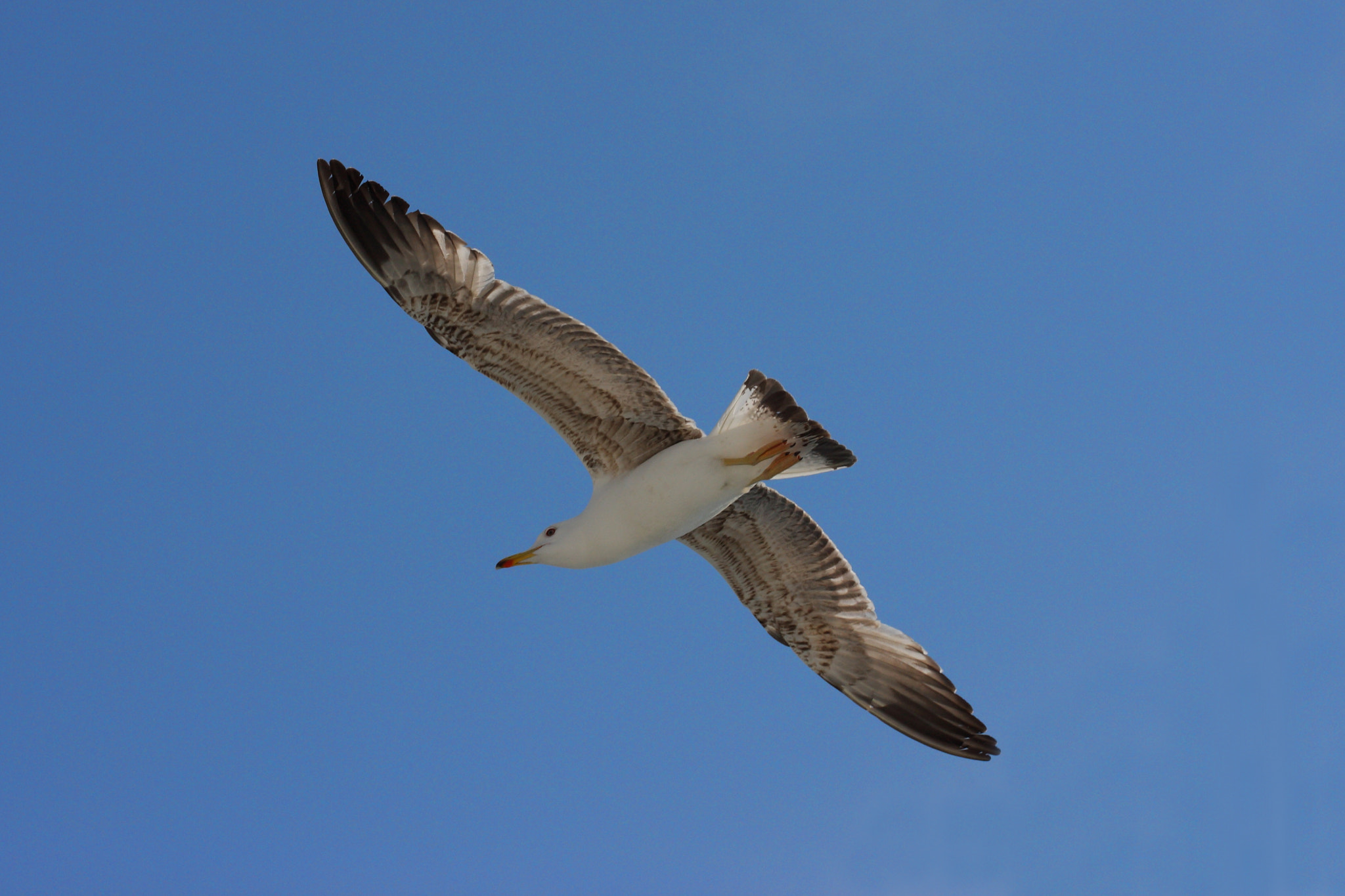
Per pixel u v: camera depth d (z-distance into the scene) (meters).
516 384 14.03
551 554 14.29
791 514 16.19
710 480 13.77
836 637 16.89
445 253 13.35
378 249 13.33
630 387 13.73
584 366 13.63
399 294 13.50
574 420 14.23
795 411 13.54
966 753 16.39
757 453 13.69
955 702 16.53
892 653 16.73
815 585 16.73
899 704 16.69
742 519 16.16
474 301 13.41
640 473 13.95
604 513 14.09
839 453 13.84
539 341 13.52
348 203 13.31
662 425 14.09
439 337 13.72
